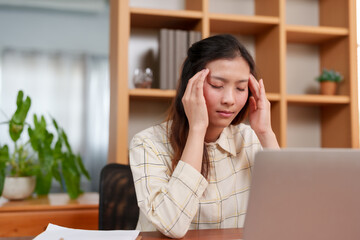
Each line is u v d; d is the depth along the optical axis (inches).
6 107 224.2
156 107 100.4
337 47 104.7
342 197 28.8
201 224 47.9
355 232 29.6
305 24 111.1
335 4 105.6
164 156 47.7
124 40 87.4
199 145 42.1
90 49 239.5
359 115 102.3
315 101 98.3
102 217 56.7
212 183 49.2
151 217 39.4
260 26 99.0
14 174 83.4
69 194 84.6
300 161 28.0
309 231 29.2
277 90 96.7
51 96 231.0
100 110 235.5
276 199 28.6
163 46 88.9
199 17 91.5
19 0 214.5
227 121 46.0
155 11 89.5
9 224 73.4
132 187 58.6
